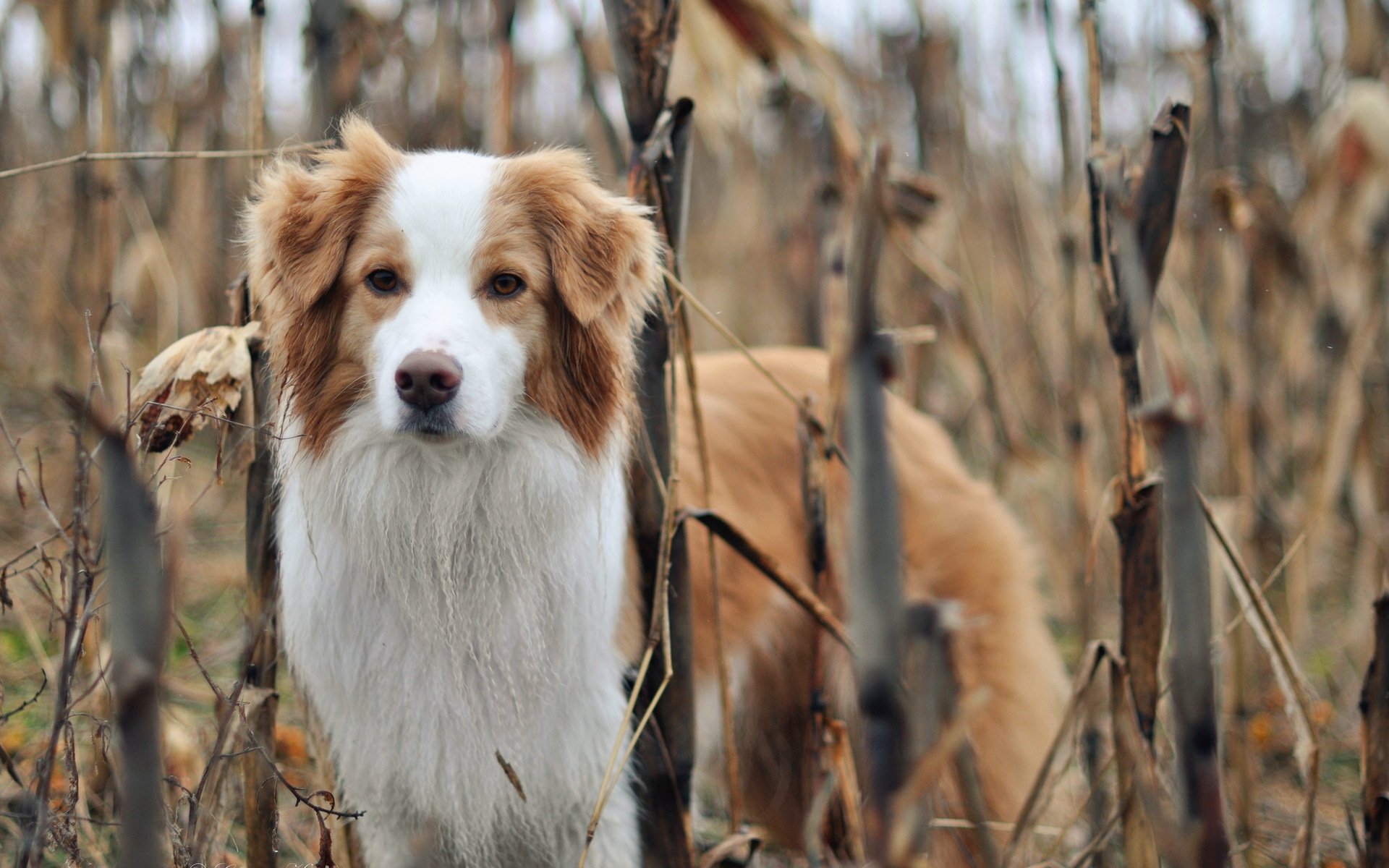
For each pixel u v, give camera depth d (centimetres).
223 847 273
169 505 278
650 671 280
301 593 268
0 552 443
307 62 494
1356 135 444
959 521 367
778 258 685
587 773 268
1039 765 357
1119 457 235
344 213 268
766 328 719
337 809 276
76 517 206
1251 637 442
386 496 266
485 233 264
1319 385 561
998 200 580
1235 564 247
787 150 709
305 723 284
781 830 383
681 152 273
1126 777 240
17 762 315
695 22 394
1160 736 306
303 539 269
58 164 272
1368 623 446
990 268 588
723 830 391
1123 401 232
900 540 118
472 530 268
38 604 433
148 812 131
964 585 359
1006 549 374
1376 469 488
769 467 364
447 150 326
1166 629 254
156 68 558
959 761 169
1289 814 369
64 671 203
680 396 359
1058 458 541
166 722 326
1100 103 238
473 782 264
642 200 274
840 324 308
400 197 265
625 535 290
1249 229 425
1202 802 156
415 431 249
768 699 367
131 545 124
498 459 268
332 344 271
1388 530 457
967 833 323
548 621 268
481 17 556
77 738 330
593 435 277
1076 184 412
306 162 320
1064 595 509
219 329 257
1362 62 458
